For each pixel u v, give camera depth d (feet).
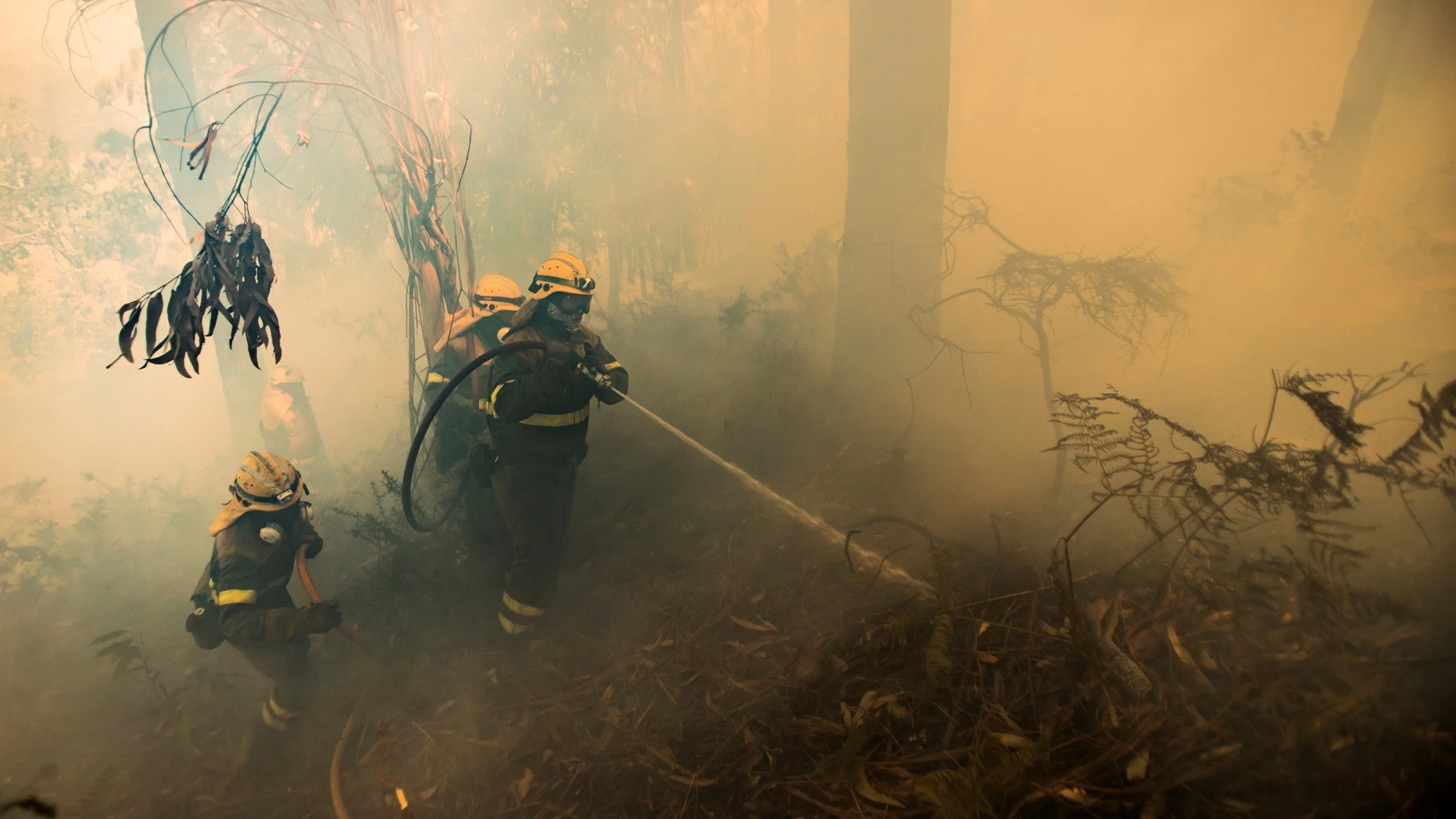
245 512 11.74
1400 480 10.16
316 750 12.21
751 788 9.81
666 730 11.09
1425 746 7.86
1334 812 7.76
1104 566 12.15
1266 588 9.66
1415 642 9.22
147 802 11.66
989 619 11.34
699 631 12.70
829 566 13.85
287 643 11.78
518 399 12.73
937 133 19.35
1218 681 9.45
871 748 9.66
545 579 13.29
